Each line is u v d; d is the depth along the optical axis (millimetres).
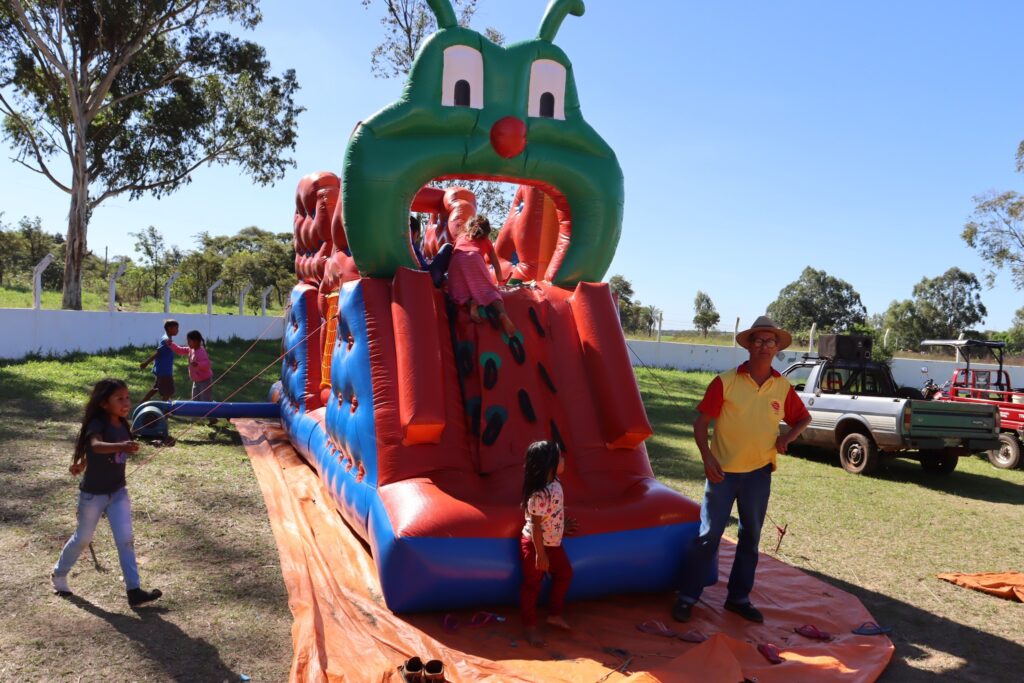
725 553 6684
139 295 38156
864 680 4363
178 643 4402
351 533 6465
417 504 5113
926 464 12078
